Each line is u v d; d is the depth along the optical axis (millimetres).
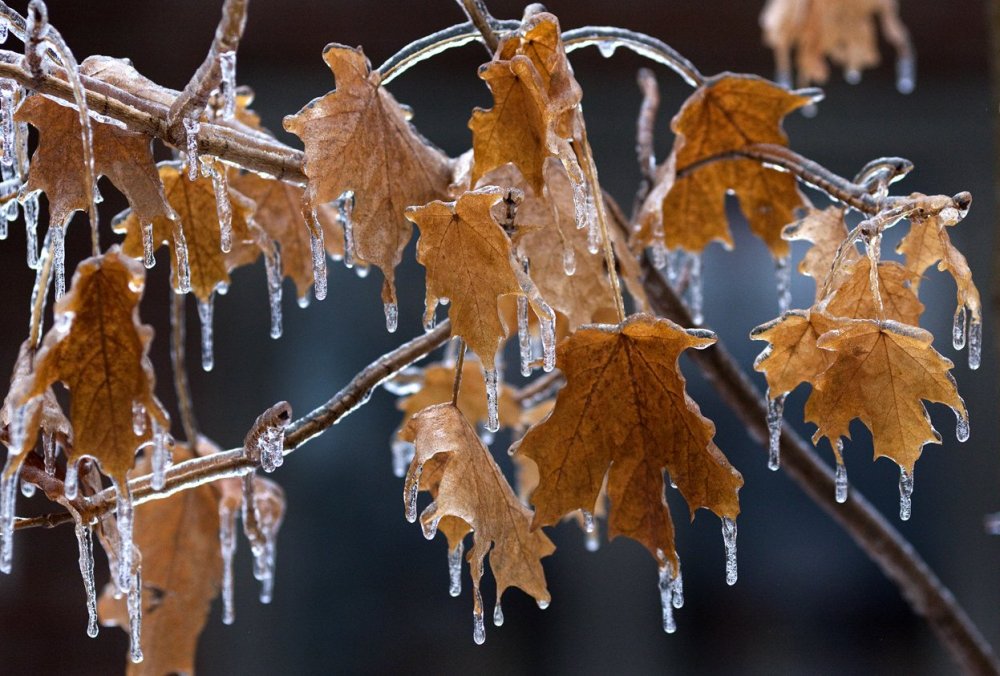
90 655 3361
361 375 1403
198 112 1352
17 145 1414
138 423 1324
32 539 3332
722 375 1574
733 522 1350
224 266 1468
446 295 1345
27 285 3256
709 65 3338
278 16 3068
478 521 1356
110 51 2945
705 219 1524
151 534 1565
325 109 1370
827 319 1338
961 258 1359
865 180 1426
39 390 1312
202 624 1583
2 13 1339
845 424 1354
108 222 3104
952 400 1343
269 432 1379
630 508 1365
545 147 1354
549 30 1346
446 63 3324
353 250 1377
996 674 1618
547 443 1356
